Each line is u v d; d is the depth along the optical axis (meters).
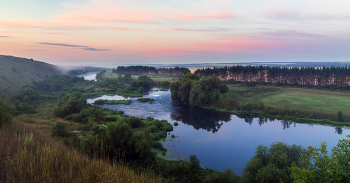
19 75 150.50
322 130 59.09
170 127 58.62
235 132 57.34
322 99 92.56
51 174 7.72
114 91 139.00
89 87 152.50
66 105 67.56
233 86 134.00
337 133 56.53
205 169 34.62
